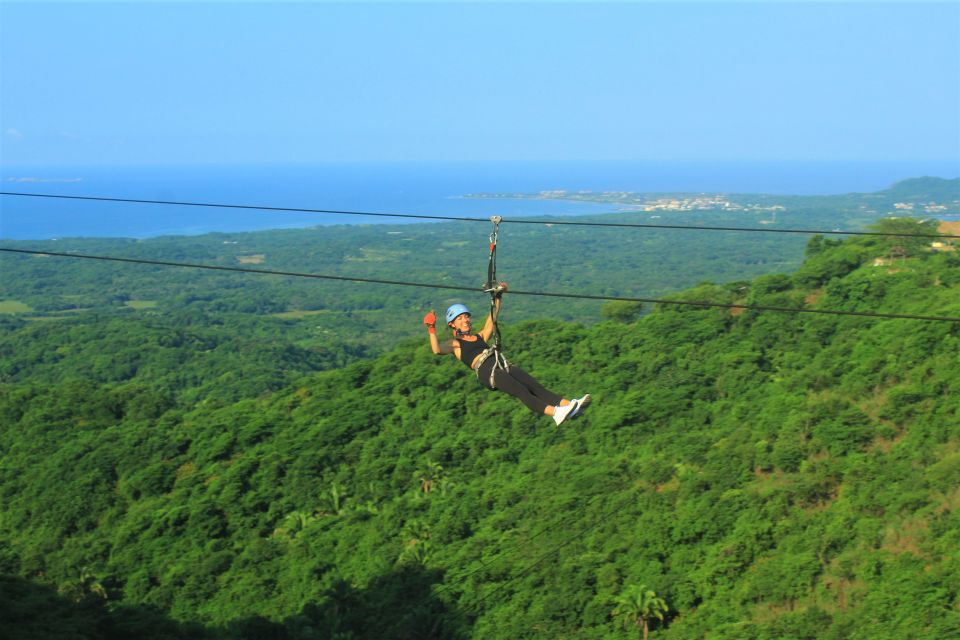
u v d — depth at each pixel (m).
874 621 34.69
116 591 50.34
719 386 65.38
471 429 64.56
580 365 74.00
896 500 42.56
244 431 66.12
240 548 53.97
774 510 43.81
